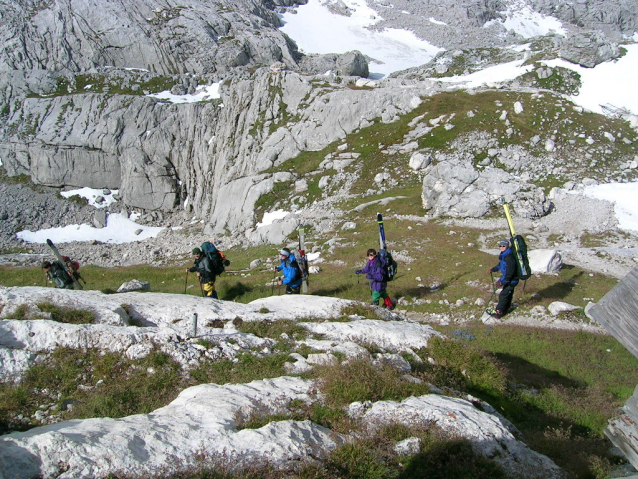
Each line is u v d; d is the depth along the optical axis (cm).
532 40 8075
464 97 5141
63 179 6362
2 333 845
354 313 1197
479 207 3212
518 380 1159
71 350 856
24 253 5047
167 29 8406
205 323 1047
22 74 7231
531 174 3878
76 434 553
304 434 631
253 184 4859
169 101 7025
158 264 4062
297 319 1123
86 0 8425
